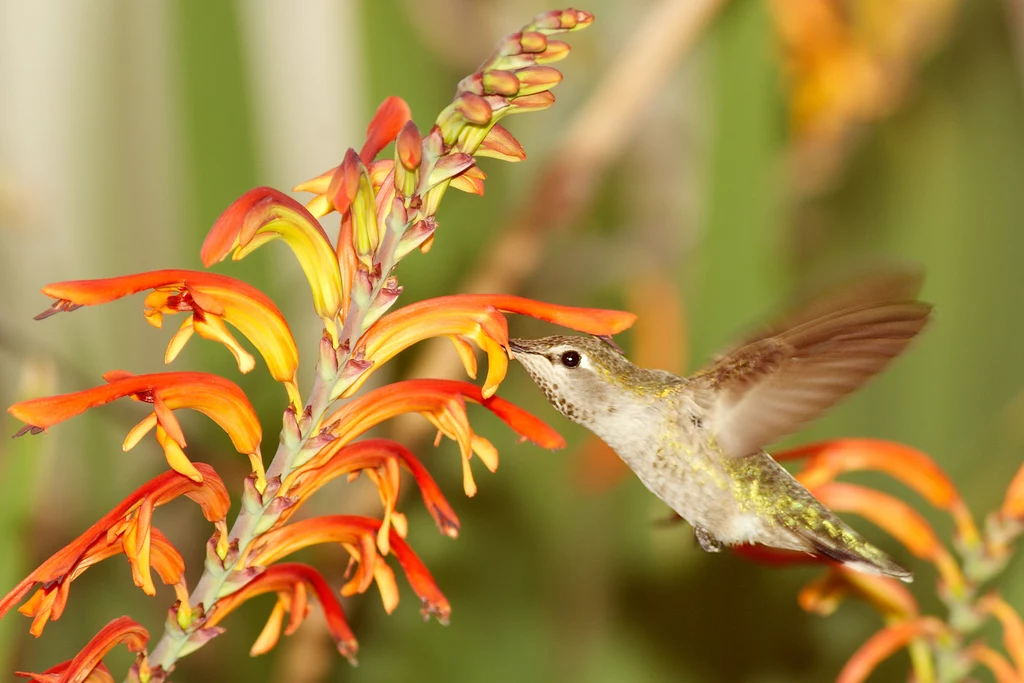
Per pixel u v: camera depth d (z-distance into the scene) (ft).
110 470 6.96
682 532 7.05
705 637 7.05
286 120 7.05
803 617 7.06
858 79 7.15
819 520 6.65
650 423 6.63
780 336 6.60
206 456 6.92
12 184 6.92
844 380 6.59
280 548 6.44
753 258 6.93
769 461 6.66
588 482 7.05
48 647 6.91
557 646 7.04
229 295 6.38
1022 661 6.67
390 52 6.97
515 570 7.04
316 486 6.44
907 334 6.56
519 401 7.07
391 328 6.41
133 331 6.98
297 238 6.39
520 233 6.96
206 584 6.42
